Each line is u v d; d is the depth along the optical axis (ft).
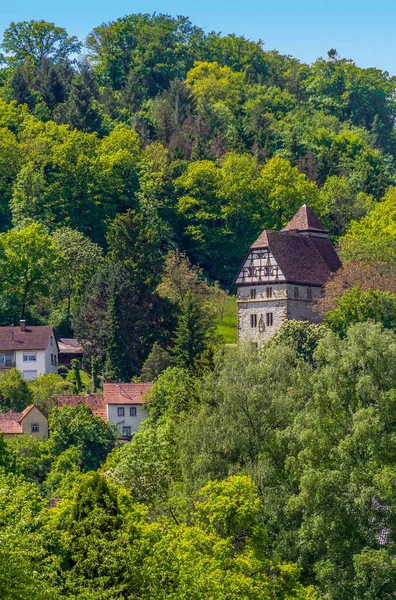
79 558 497.05
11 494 492.95
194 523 614.34
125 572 497.46
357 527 632.38
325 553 638.12
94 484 535.19
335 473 640.58
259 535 581.12
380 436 654.53
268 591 544.62
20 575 419.95
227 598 515.09
